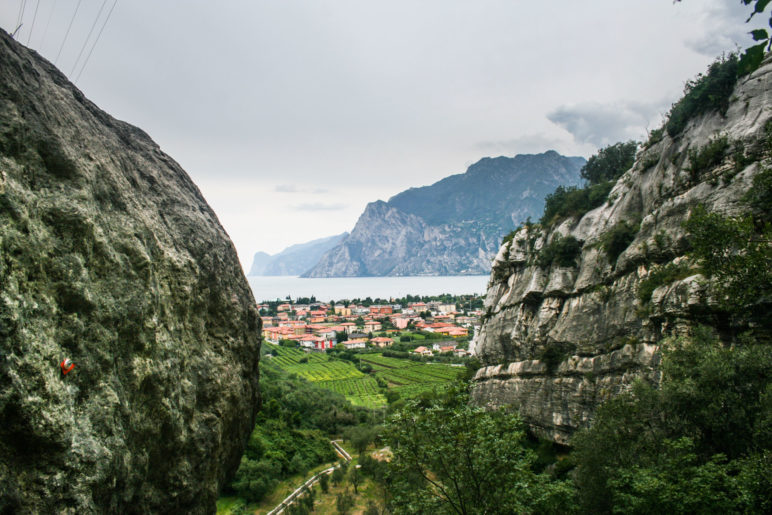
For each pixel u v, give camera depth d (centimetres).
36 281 1391
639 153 4981
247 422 2933
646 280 4019
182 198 2634
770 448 2144
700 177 3791
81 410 1442
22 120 1499
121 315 1695
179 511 2023
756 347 2466
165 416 1902
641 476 2284
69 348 1452
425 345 17838
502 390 5734
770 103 3453
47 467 1298
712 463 2086
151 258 2005
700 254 2222
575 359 4669
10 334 1239
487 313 6769
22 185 1441
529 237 6225
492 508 2286
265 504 5328
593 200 5472
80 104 2044
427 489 2436
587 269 4906
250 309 2975
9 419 1223
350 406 8856
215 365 2433
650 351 3791
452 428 2352
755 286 2080
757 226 2994
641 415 2817
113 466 1502
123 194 1981
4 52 1528
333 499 5366
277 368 12719
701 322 3262
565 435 4641
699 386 2486
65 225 1541
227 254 2877
